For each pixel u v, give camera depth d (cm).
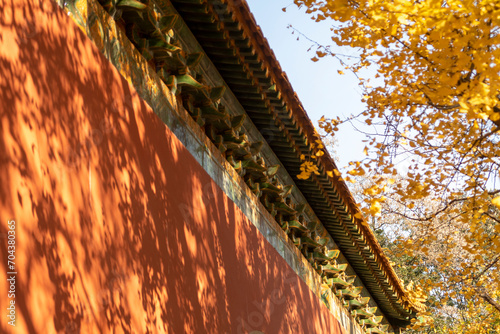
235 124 909
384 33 625
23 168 434
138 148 626
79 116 521
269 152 1120
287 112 978
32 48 468
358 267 1728
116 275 544
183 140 766
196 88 780
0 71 427
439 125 690
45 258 442
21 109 443
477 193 788
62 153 488
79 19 550
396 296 1950
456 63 576
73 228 486
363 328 1841
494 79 516
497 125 631
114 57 612
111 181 561
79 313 477
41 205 448
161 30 710
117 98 598
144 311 588
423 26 559
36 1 482
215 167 866
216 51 838
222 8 736
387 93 733
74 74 524
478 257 869
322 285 1422
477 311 2198
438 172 773
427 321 2173
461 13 520
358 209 1362
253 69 876
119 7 642
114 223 555
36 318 421
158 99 708
